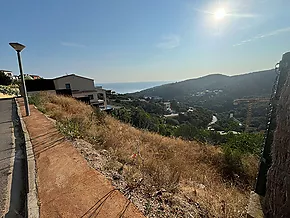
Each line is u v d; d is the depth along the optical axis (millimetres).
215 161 5828
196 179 3979
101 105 29297
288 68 1573
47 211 1871
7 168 3084
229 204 2408
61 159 3064
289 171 1242
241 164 5348
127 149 4273
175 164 4266
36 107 8633
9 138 4617
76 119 5484
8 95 20750
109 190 2195
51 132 4586
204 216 2152
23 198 2299
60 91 20562
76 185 2307
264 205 1580
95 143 4188
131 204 1958
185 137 10234
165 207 2092
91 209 1866
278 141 1414
